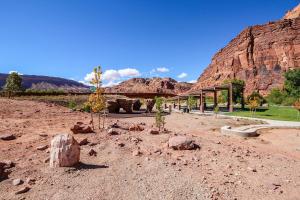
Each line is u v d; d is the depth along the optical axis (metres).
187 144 9.37
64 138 6.88
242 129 18.42
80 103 37.25
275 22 138.62
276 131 18.75
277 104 65.81
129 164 7.34
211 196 5.54
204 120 25.34
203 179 6.46
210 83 164.88
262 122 24.48
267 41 137.50
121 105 36.56
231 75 149.62
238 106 57.00
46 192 5.36
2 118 14.84
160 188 5.83
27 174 6.15
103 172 6.61
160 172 6.81
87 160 7.48
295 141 14.85
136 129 12.75
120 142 9.61
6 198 5.04
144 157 8.03
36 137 9.92
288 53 126.50
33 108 20.86
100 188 5.69
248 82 135.38
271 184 6.44
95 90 13.46
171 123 22.34
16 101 23.88
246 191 5.95
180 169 7.09
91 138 10.00
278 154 10.81
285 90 70.31
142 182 6.12
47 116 17.42
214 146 10.38
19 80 72.81
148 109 39.59
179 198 5.40
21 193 5.27
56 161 6.67
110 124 14.26
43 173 6.25
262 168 7.86
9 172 6.16
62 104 33.94
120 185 5.91
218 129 19.19
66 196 5.25
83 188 5.64
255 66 138.75
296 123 23.66
